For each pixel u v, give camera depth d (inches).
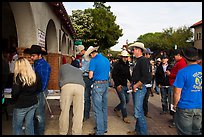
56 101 388.8
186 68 163.2
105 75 225.9
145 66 208.5
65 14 416.5
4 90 244.1
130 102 405.4
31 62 205.8
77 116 219.8
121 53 270.4
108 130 245.1
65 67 221.1
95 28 1485.0
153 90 507.5
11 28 434.6
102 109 233.5
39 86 183.8
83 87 221.9
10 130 239.1
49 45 422.0
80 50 286.0
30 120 182.1
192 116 162.6
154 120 286.0
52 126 253.8
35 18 260.4
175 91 164.1
